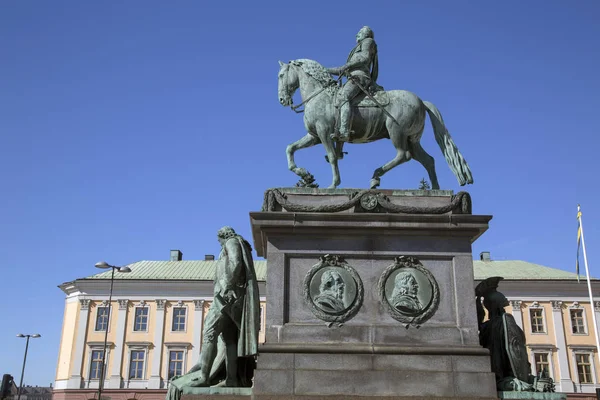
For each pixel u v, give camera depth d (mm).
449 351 7930
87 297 50156
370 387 7688
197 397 7676
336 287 8250
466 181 9461
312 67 9938
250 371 8547
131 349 48844
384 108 9594
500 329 8422
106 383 48125
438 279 8398
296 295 8266
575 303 47844
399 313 8164
